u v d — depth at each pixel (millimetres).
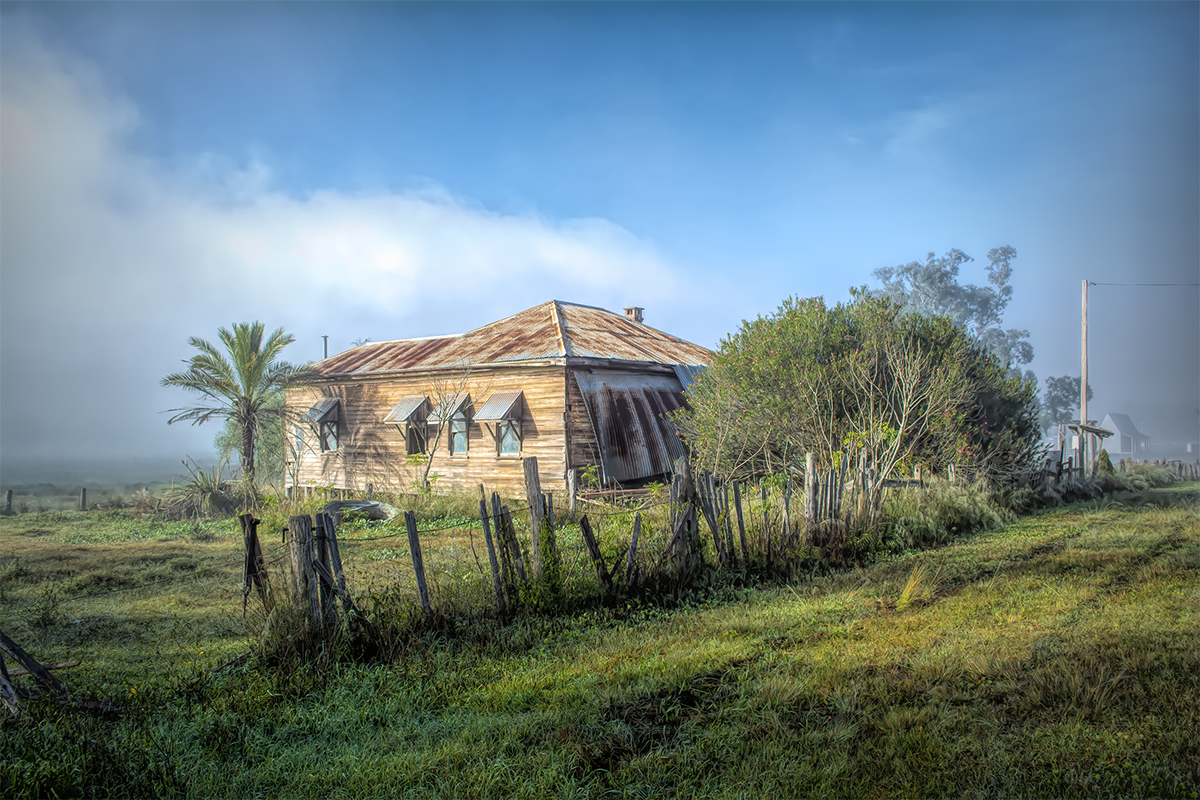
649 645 6637
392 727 5055
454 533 15188
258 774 4352
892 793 3893
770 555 9633
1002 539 11484
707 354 28125
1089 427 22078
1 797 3920
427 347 26031
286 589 6770
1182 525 12008
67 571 11859
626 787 4055
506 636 7023
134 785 4090
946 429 15055
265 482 27922
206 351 22391
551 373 20047
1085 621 6457
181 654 7043
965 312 69875
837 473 11398
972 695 4969
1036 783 3900
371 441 24312
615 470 19484
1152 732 4336
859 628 6773
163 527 19266
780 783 4035
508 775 4230
